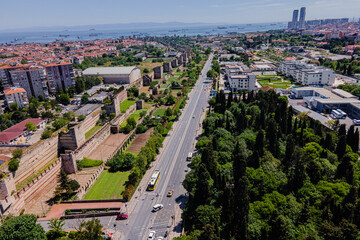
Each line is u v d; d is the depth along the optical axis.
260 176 143.62
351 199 122.94
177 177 182.50
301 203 133.75
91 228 120.06
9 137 198.88
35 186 169.12
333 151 186.25
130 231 134.62
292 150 172.38
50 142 199.38
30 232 112.94
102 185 177.50
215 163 157.00
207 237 103.12
